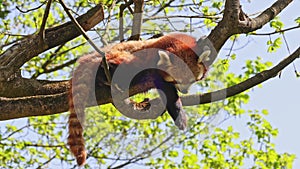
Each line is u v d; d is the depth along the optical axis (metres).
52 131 21.17
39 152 20.50
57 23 21.03
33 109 10.66
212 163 20.45
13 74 11.29
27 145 20.38
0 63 11.30
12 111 10.62
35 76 20.75
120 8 13.06
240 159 20.75
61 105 10.72
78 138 10.49
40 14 20.83
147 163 20.25
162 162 20.27
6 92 11.27
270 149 20.94
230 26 10.87
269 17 11.55
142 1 11.54
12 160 20.02
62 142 21.11
